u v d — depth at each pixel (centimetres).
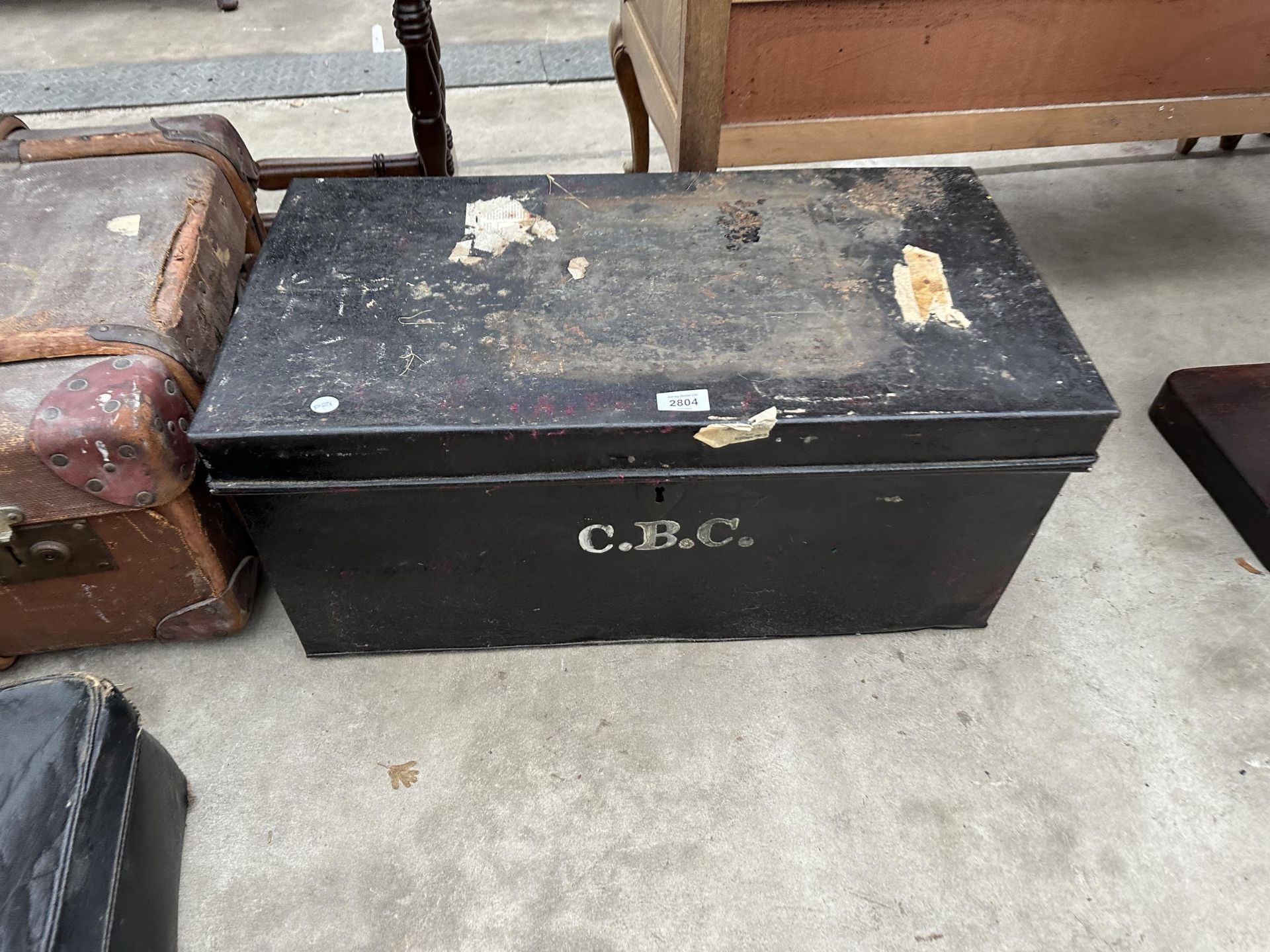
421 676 113
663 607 112
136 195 117
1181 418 142
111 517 94
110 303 99
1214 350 163
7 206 114
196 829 99
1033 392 91
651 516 98
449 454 88
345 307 99
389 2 287
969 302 101
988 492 98
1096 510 136
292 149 217
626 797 102
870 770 105
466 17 278
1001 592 113
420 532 97
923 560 107
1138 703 111
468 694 111
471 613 110
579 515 97
